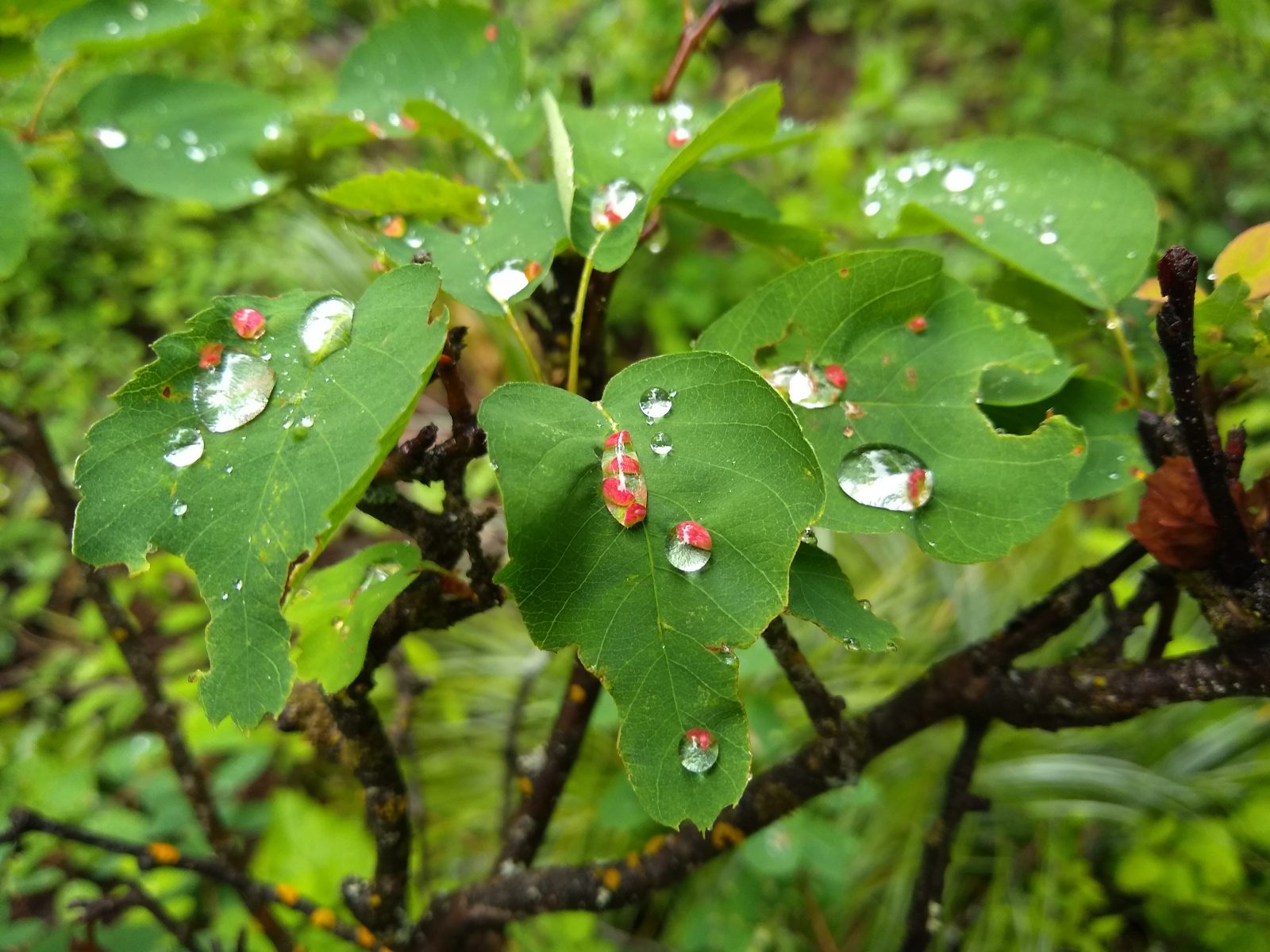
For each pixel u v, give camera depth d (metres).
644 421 0.09
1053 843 0.32
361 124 0.15
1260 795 0.31
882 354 0.10
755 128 0.11
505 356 0.32
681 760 0.08
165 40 0.14
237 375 0.08
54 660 0.39
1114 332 0.12
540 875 0.16
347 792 0.34
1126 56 0.51
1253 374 0.11
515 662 0.38
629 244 0.11
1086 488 0.11
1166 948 0.29
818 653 0.36
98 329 0.43
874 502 0.10
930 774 0.35
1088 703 0.12
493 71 0.15
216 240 0.52
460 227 0.12
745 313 0.10
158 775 0.29
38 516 0.42
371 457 0.08
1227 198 0.45
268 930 0.18
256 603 0.08
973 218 0.13
